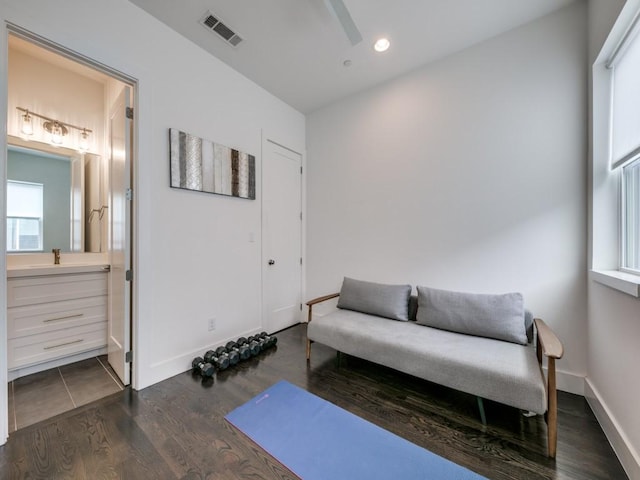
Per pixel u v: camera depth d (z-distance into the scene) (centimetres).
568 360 201
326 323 240
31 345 223
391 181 288
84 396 193
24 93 250
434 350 183
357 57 255
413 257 273
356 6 197
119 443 148
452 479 126
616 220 177
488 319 202
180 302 228
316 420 168
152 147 208
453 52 247
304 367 240
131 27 195
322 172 346
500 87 227
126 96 205
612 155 177
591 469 132
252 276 295
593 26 182
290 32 223
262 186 304
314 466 134
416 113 271
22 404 183
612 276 147
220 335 261
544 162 210
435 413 176
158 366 212
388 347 200
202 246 245
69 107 275
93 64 179
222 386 207
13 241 247
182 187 225
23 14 149
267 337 285
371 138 303
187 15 206
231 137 270
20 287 218
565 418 170
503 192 226
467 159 242
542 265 211
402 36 228
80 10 170
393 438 153
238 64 264
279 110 326
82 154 282
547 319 209
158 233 212
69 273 242
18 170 250
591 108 186
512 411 178
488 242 233
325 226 344
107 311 265
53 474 128
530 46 214
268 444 148
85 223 282
